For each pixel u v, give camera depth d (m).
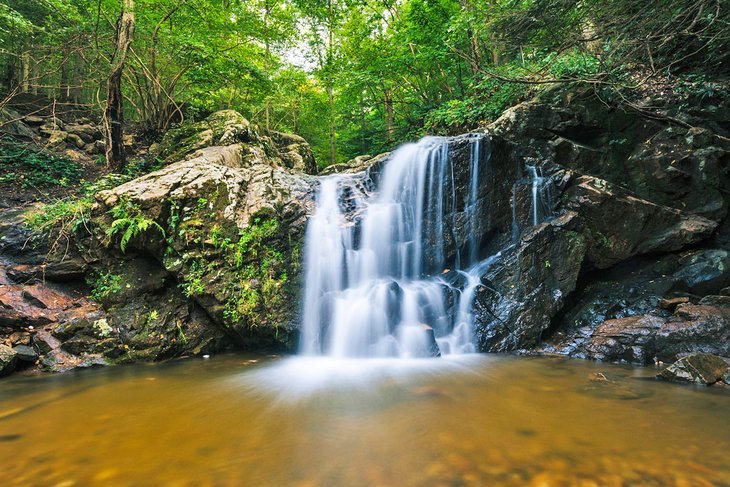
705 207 6.89
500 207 7.24
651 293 6.24
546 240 6.56
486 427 3.05
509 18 7.83
